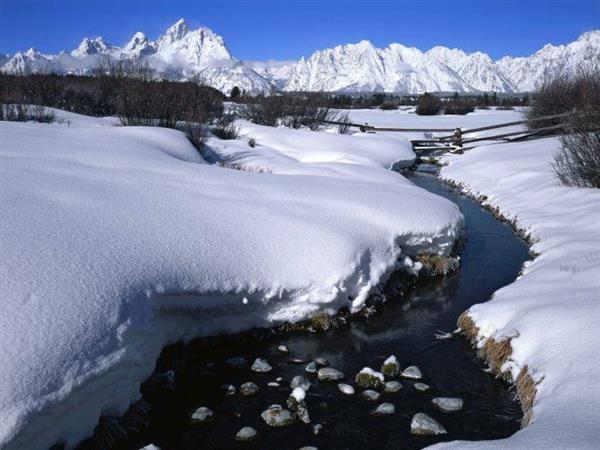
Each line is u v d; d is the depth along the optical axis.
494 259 8.55
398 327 6.22
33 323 3.72
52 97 20.09
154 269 4.96
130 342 4.19
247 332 5.76
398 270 7.36
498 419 4.38
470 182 14.93
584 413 3.58
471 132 23.52
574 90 18.53
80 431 3.71
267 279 5.70
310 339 5.87
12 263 4.29
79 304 4.05
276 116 22.27
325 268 6.09
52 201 5.85
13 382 3.29
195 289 5.14
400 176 12.02
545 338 4.79
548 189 11.45
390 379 5.06
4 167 6.93
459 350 5.62
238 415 4.46
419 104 40.38
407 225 7.64
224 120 18.28
